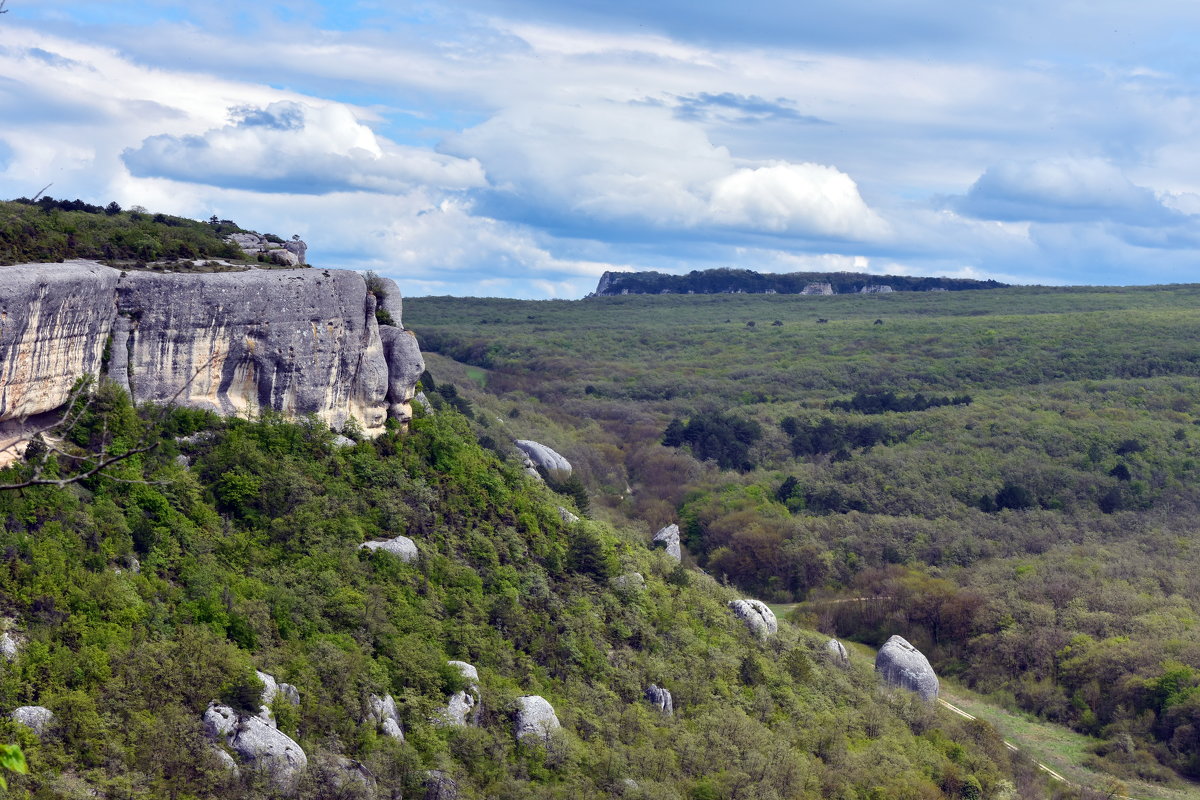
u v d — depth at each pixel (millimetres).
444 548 68188
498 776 55594
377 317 74062
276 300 63625
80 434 54188
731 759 65062
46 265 53156
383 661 57062
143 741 45062
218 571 55531
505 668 62875
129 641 48594
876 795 68812
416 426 74375
